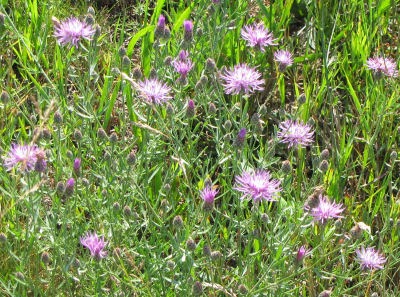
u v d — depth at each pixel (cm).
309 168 58
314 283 50
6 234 49
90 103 54
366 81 62
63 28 50
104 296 48
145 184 51
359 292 50
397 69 64
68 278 46
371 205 56
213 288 44
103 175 51
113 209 47
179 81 53
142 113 58
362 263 45
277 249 47
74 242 47
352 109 64
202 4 62
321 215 44
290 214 48
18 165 46
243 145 47
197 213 48
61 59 60
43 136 49
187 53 54
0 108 57
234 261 53
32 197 45
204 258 45
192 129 62
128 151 55
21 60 62
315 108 62
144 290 46
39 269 49
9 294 45
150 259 47
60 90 57
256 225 50
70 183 45
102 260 46
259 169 48
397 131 60
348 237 47
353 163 58
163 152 52
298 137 48
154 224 49
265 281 45
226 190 52
